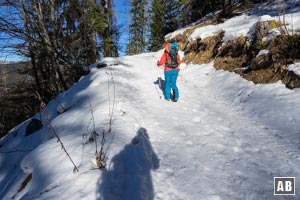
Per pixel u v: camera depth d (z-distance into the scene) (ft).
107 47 66.39
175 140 15.67
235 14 45.98
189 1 69.05
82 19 60.34
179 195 10.46
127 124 16.88
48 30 52.75
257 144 15.01
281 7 33.37
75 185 10.70
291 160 13.03
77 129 17.85
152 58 47.34
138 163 12.20
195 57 39.52
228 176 11.80
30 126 25.18
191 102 23.85
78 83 34.86
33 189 12.30
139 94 25.35
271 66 23.27
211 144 15.10
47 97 48.83
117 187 10.77
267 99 20.72
